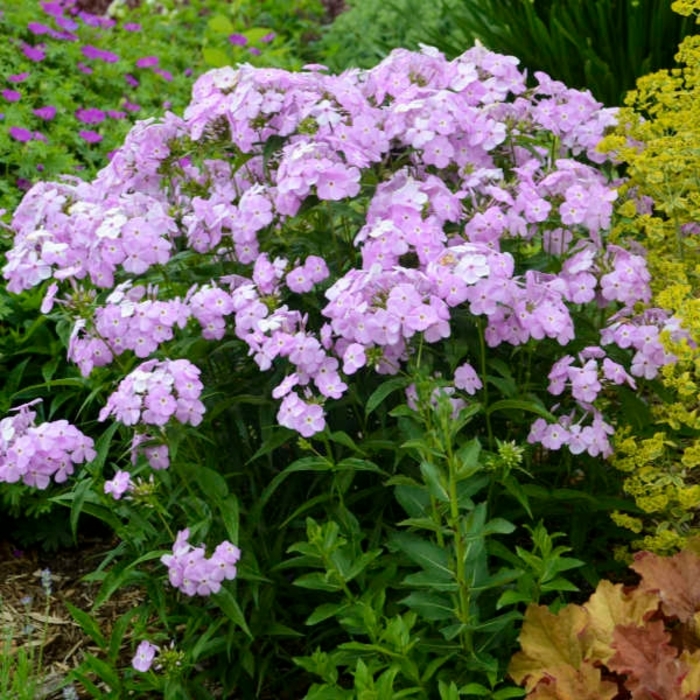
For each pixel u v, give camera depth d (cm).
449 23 405
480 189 202
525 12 328
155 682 192
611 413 208
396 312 182
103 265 196
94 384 207
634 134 209
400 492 188
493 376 201
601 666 181
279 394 184
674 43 303
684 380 192
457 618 182
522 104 212
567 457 202
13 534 236
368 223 196
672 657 174
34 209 206
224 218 198
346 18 458
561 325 189
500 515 200
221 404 191
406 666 179
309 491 196
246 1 474
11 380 237
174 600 203
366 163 194
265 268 193
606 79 304
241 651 194
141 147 209
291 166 191
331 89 200
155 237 196
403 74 206
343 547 190
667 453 200
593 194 200
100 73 355
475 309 185
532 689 182
